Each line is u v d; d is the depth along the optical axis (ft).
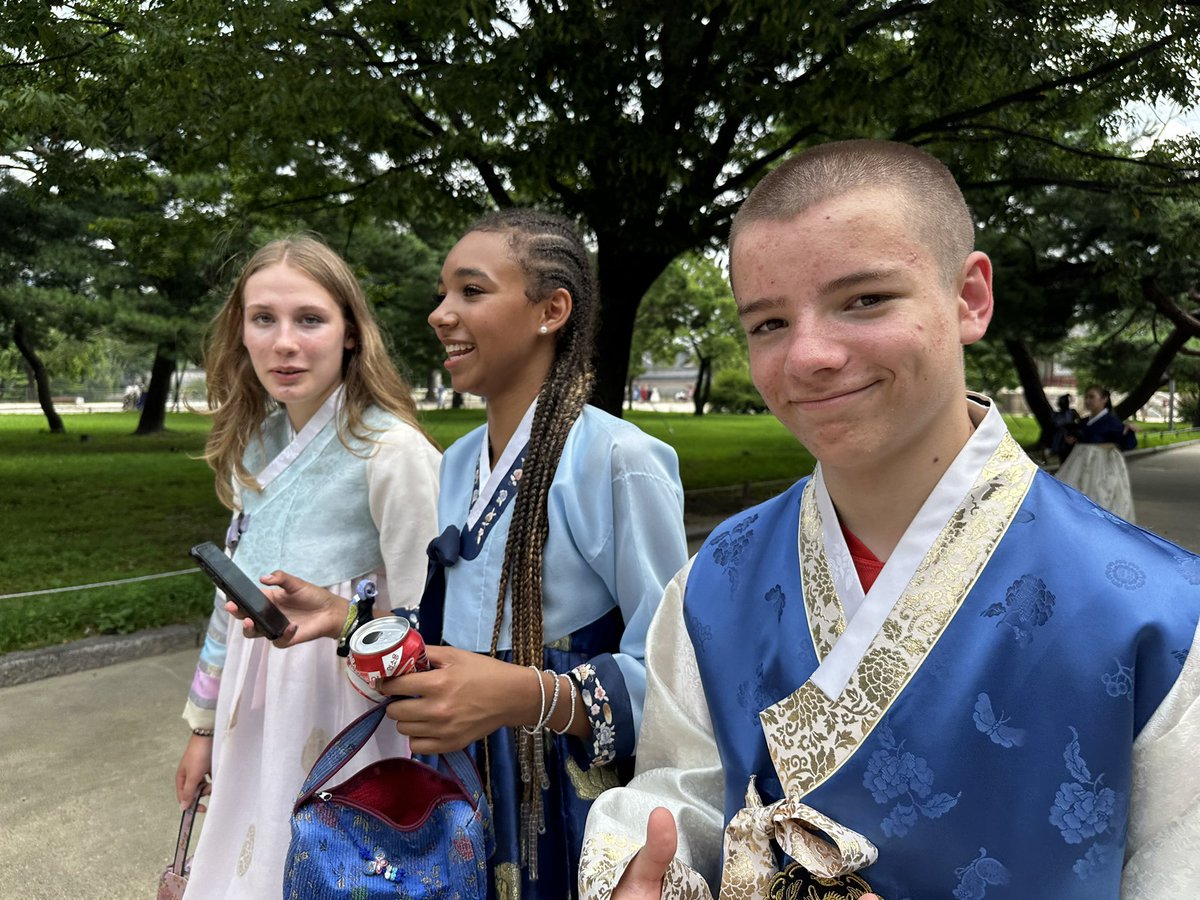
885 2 20.45
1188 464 58.59
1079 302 43.29
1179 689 2.41
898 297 2.54
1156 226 28.40
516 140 21.38
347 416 5.49
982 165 23.75
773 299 2.67
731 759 3.16
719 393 159.02
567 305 4.72
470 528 4.69
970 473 2.79
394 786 3.91
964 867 2.56
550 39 17.85
